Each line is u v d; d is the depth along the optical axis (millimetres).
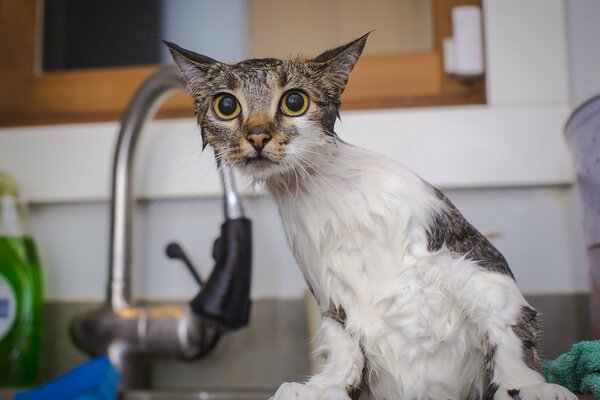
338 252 523
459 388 511
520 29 1027
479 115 1017
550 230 995
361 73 1116
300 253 558
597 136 736
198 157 919
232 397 935
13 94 1204
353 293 515
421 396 509
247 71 568
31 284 1002
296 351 1006
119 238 975
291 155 541
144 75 1182
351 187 529
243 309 861
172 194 1061
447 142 1013
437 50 1114
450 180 1004
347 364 513
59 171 1108
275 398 484
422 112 1026
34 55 1208
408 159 1013
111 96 1183
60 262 1109
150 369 1030
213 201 1076
